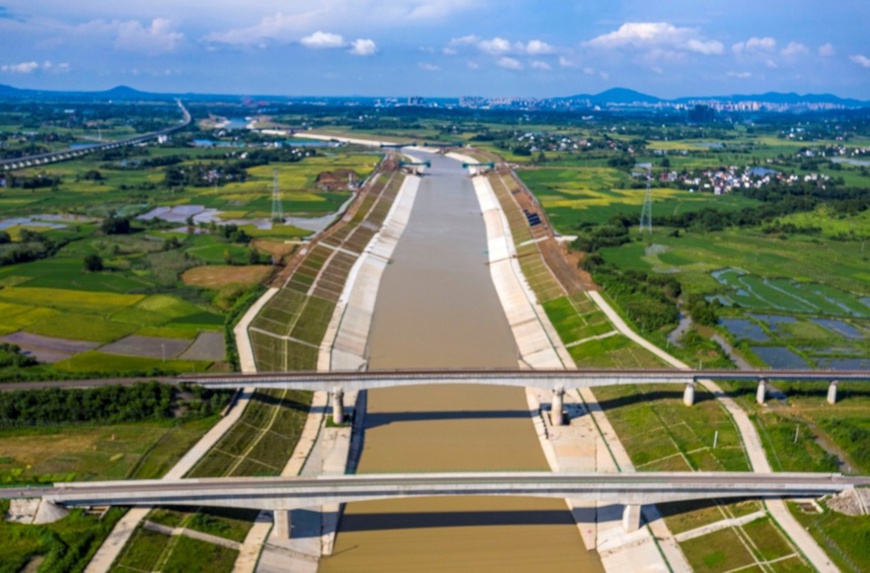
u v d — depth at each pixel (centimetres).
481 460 12888
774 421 13550
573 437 13725
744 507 10781
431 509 11512
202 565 9719
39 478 11012
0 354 15238
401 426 14100
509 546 10744
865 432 12988
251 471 11981
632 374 14175
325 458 12744
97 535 9744
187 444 12344
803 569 9631
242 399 13900
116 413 13012
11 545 9475
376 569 10231
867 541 9806
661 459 12694
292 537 10644
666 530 10794
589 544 10819
